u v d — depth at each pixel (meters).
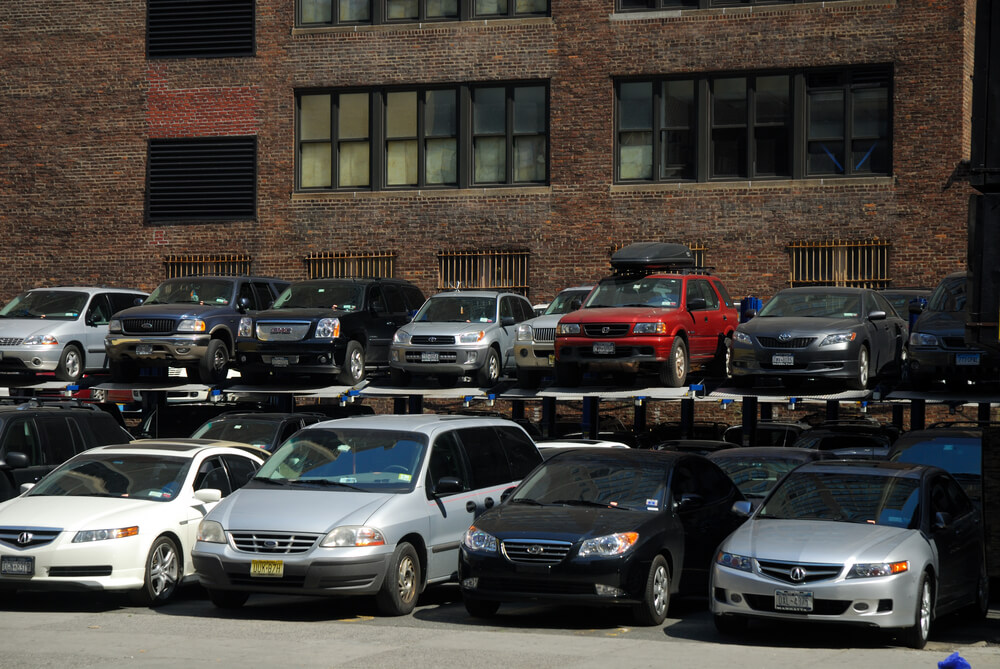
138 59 43.00
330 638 14.35
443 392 28.84
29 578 16.47
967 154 36.84
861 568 14.38
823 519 15.75
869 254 37.22
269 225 42.06
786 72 38.06
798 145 37.88
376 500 16.47
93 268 43.34
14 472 19.34
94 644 13.92
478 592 15.77
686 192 38.62
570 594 15.40
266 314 29.25
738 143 38.50
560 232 39.66
